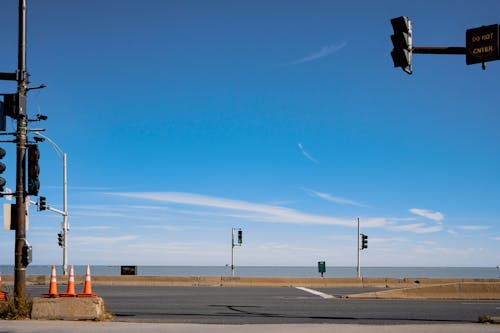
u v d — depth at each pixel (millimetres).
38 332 12195
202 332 12336
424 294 26328
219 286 36938
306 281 38406
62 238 39594
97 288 33875
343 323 15672
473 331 12812
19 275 15289
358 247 45125
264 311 19188
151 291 30656
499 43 11617
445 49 12180
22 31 15633
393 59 12062
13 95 15336
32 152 15422
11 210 15414
